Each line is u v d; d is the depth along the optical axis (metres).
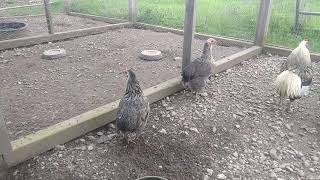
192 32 1.73
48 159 1.20
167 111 1.58
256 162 1.23
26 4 3.76
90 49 2.44
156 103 1.66
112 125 1.44
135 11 3.15
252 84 1.91
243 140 1.36
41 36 2.54
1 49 2.37
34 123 1.39
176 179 1.12
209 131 1.42
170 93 1.74
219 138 1.37
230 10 2.83
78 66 2.09
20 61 2.17
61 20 3.26
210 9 2.93
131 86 1.19
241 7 2.80
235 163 1.22
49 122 1.40
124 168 1.17
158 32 2.98
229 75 2.04
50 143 1.24
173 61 2.22
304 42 1.78
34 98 1.63
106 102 1.59
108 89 1.75
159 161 1.21
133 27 3.18
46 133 1.23
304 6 2.72
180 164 1.20
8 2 3.87
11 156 1.13
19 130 1.33
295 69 1.64
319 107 1.66
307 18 2.64
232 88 1.85
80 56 2.28
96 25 3.11
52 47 2.48
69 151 1.25
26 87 1.76
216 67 2.00
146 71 2.02
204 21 2.84
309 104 1.69
